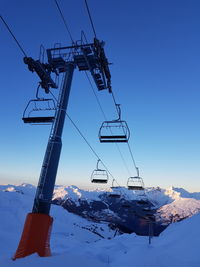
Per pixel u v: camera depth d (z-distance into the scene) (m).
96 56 10.38
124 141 14.82
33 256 7.41
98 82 12.45
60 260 7.46
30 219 8.12
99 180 20.36
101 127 15.02
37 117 10.00
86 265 7.70
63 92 10.12
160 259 21.12
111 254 45.47
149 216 52.56
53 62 11.02
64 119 9.87
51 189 8.84
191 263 17.16
